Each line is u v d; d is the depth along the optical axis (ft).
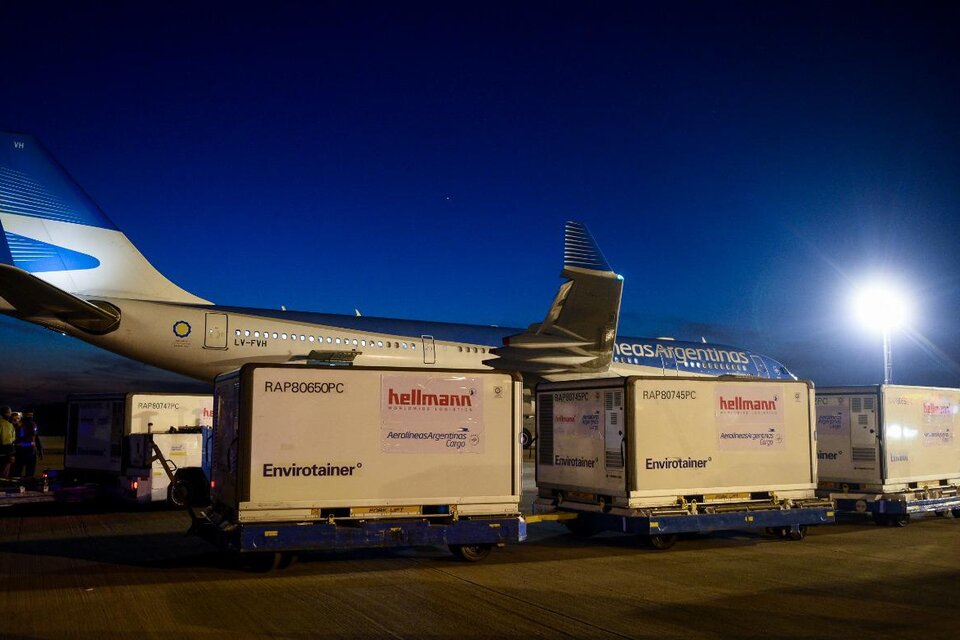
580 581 28.32
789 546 36.76
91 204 69.31
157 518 46.16
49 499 47.37
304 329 74.84
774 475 37.78
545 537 39.29
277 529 28.40
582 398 37.99
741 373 98.27
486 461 31.76
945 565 31.81
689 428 36.11
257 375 28.84
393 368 30.81
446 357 80.43
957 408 49.03
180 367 70.49
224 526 29.35
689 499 35.96
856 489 45.11
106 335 67.41
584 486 37.63
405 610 23.79
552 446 39.93
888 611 23.94
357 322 78.18
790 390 38.68
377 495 30.01
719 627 22.04
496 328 86.63
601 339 75.61
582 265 70.13
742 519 36.32
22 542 36.78
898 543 37.86
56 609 23.65
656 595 26.04
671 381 35.99
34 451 62.64
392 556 33.30
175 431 50.44
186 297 73.92
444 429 31.24
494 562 32.12
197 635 20.92
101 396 52.65
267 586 27.12
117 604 24.32
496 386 32.24
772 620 22.84
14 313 63.77
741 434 37.24
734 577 29.17
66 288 67.72
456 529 30.91
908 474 45.42
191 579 28.22
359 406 30.09
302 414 29.32
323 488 29.32
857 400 45.32
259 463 28.60
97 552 33.94
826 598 25.67
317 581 27.99
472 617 23.00
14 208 65.92
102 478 51.72
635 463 34.86
